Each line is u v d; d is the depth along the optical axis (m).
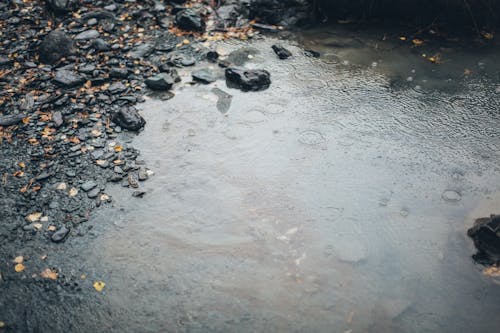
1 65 3.04
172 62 3.11
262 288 2.23
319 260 2.30
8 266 2.29
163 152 2.67
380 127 2.77
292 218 2.43
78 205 2.47
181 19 3.35
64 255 2.32
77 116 2.82
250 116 2.83
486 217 2.40
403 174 2.57
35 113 2.82
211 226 2.40
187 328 2.14
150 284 2.25
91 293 2.22
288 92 2.96
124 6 3.49
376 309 2.17
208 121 2.80
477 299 2.20
